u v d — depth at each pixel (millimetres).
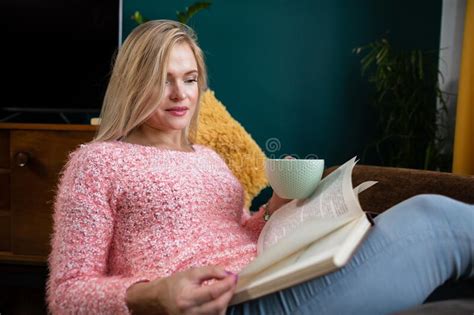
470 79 2191
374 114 2621
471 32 2186
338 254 546
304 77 2641
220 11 2643
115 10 2246
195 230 893
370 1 2596
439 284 696
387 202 1023
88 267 769
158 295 639
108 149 882
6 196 1954
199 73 1090
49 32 2281
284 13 2629
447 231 688
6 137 1940
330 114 2641
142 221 863
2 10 2279
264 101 2658
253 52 2650
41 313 1701
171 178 896
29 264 1946
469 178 966
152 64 939
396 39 2594
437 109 2455
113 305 678
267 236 869
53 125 1854
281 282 568
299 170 849
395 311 665
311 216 750
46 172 1883
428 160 2301
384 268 662
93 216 807
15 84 2320
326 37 2625
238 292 601
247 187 1788
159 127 999
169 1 2629
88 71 2281
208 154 1082
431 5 2570
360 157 2631
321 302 653
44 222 1895
